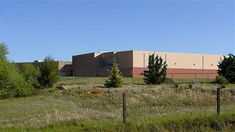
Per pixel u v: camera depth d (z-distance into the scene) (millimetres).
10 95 52125
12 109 39312
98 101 48969
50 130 20594
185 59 103250
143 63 97000
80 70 110500
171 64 101062
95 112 35031
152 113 29578
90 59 106938
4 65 52562
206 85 60062
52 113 32812
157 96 52719
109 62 100625
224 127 18234
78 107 43375
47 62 60469
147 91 54219
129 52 96688
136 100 50375
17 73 54719
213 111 24594
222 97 50969
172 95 52812
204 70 105688
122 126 19297
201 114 21016
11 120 30094
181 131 17984
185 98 51875
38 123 24969
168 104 48562
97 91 52625
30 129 21266
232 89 54000
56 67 61188
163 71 65562
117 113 33375
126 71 97000
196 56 104875
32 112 36531
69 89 53750
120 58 98812
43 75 59438
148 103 49094
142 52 97125
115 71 59125
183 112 26438
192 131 18000
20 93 52781
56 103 45281
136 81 74938
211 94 54438
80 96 50906
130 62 96250
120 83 58312
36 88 58656
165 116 22141
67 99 49281
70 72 115625
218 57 107875
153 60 65875
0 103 44625
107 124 20453
